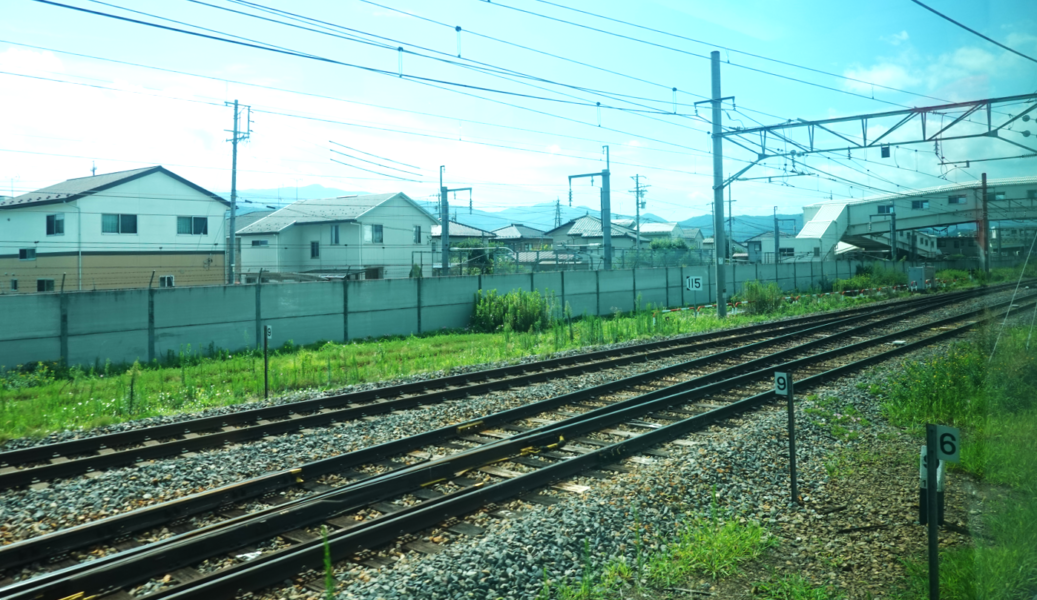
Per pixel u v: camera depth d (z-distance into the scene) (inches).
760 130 820.0
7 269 1446.9
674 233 3267.7
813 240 2454.5
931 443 186.9
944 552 227.0
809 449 357.7
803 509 272.4
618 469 338.0
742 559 226.4
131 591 213.6
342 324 943.7
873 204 2442.2
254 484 300.8
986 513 229.3
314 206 1908.2
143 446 384.8
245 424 438.6
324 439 392.8
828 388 526.3
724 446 355.6
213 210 1560.0
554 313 1113.4
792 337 861.2
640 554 229.1
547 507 280.5
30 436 416.8
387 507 283.4
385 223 1800.0
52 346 695.1
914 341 779.4
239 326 840.9
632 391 536.4
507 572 218.7
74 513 285.4
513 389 541.6
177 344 788.6
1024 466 226.2
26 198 1473.9
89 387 601.9
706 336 868.0
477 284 1135.6
